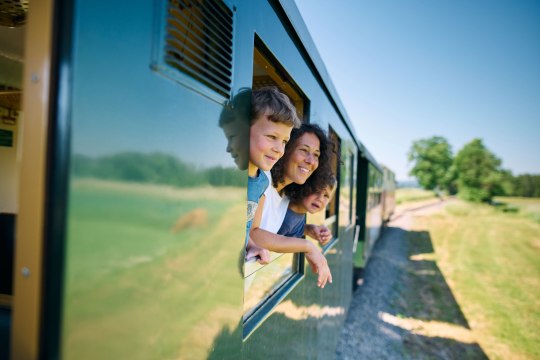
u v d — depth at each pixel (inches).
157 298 28.1
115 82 23.8
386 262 385.7
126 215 24.7
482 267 385.1
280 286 71.4
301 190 73.8
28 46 21.4
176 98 30.0
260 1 49.6
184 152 31.2
